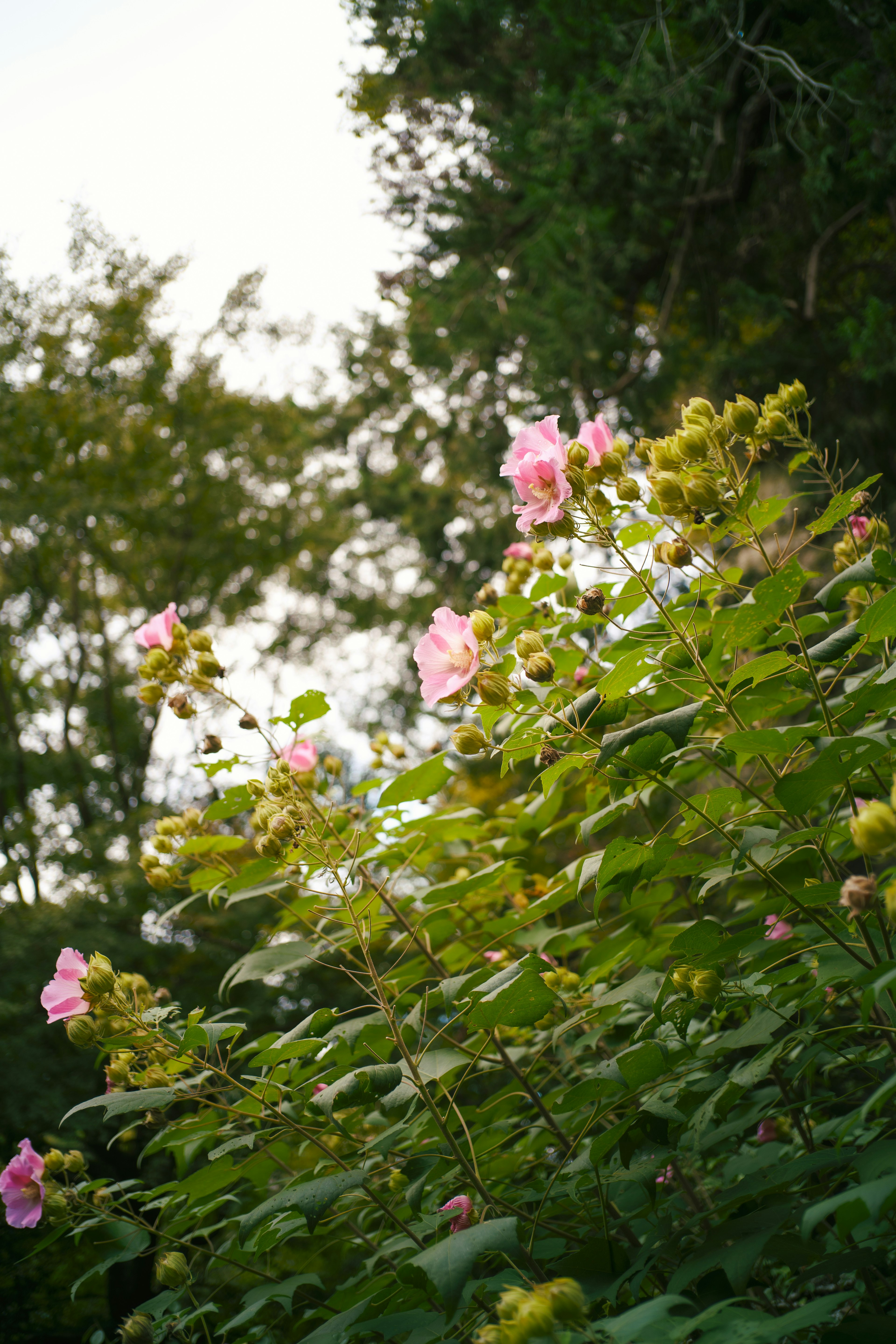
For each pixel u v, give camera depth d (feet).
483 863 10.82
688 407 5.98
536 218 28.02
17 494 42.24
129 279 44.50
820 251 21.30
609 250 25.04
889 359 18.94
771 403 6.75
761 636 6.55
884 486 20.30
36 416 42.34
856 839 4.15
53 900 32.19
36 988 28.91
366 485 46.42
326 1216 7.53
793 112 21.38
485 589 9.58
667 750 6.10
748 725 7.56
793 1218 5.89
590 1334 4.14
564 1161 6.66
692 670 6.55
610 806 5.89
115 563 47.65
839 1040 7.04
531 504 6.25
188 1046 6.68
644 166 22.81
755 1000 6.71
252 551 50.16
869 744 4.92
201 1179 7.16
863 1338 5.17
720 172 23.93
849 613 7.88
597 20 23.98
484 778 30.73
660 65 22.57
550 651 8.50
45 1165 7.45
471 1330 5.82
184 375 47.70
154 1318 7.47
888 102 18.47
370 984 13.51
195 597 51.83
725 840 8.37
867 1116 6.91
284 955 7.82
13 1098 24.89
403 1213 7.97
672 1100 7.36
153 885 8.55
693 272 25.17
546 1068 10.09
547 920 11.02
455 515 41.47
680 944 6.00
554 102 23.91
